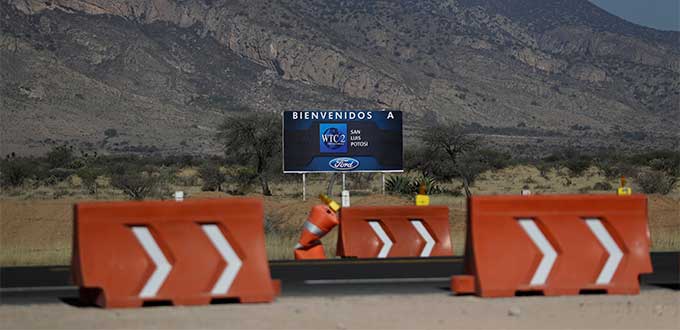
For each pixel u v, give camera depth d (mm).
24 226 90000
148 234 40000
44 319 37250
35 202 104250
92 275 39344
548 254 42156
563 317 37500
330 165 134625
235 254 40562
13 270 52812
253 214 40906
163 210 40156
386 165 135500
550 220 42219
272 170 178125
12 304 40719
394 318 37312
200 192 160000
